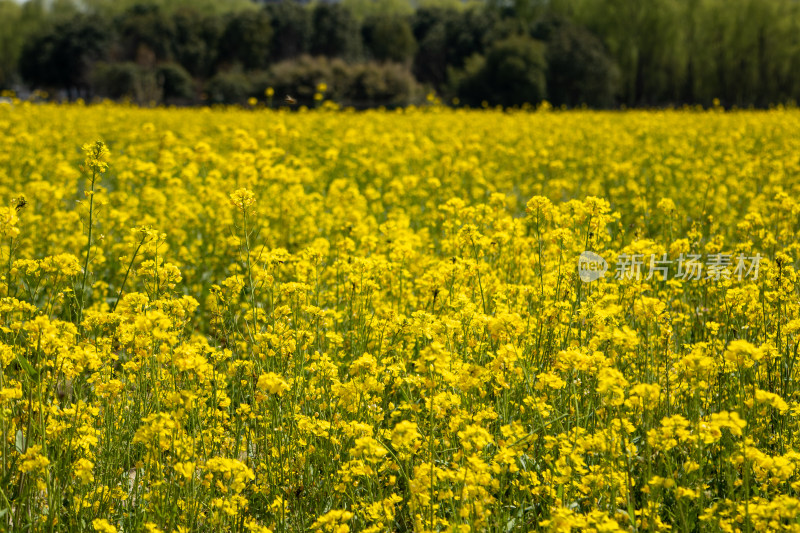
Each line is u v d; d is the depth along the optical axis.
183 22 88.06
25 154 14.98
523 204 12.77
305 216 10.64
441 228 10.81
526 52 66.25
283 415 5.04
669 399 5.04
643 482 4.57
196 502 4.32
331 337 5.72
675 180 14.86
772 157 16.81
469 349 5.46
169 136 14.52
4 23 114.56
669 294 7.39
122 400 4.95
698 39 81.62
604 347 5.66
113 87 62.72
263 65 88.88
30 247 8.85
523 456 4.72
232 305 6.62
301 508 4.55
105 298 7.94
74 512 4.24
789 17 78.00
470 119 27.27
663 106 75.06
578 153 17.92
